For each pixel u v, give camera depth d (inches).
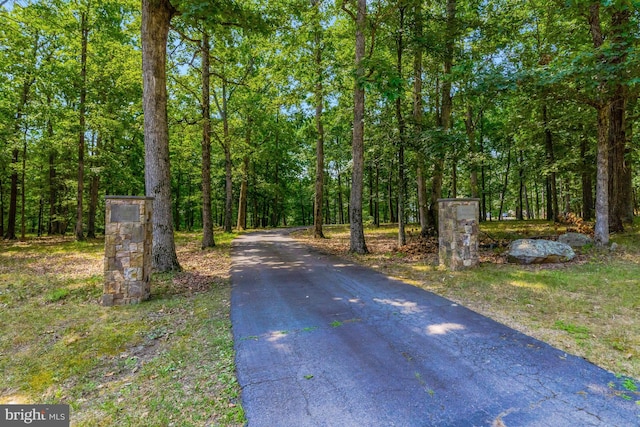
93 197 658.2
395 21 354.9
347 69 375.2
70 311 183.2
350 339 139.2
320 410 91.0
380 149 384.5
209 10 256.7
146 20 270.8
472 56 390.9
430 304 182.5
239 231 797.9
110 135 609.9
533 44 437.7
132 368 119.3
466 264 265.7
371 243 463.8
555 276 224.8
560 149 580.7
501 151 854.5
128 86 516.1
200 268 305.1
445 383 103.3
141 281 199.9
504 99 346.6
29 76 531.8
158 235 285.3
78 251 434.9
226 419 88.1
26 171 617.9
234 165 899.4
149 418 89.4
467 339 135.3
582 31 360.8
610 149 371.9
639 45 257.1
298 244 486.6
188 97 527.2
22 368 119.6
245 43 526.0
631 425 81.1
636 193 1082.1
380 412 89.5
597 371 107.0
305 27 411.2
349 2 373.4
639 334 131.3
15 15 464.8
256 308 184.5
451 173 586.6
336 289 221.1
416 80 444.1
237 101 703.1
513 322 151.6
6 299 207.0
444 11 444.5
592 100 301.3
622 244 306.0
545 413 87.2
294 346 133.6
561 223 556.4
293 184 1318.9
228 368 116.5
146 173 282.8
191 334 149.3
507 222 740.7
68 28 536.1
